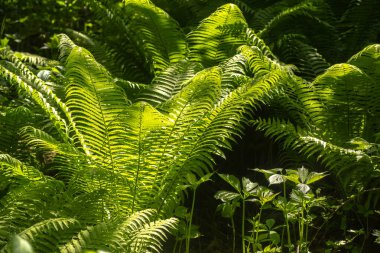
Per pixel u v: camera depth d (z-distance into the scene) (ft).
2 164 10.46
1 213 8.98
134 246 8.18
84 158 10.69
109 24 18.12
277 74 10.73
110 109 10.30
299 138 12.41
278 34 17.08
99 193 9.77
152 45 16.17
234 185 10.50
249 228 13.62
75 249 7.00
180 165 10.94
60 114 12.51
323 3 17.51
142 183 10.92
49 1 23.43
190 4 18.79
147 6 15.46
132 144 10.41
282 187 14.42
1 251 6.98
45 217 8.73
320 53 17.35
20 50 22.43
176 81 13.76
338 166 12.75
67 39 14.80
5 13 23.22
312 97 13.35
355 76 12.63
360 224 13.00
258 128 12.72
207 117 10.50
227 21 14.75
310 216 11.11
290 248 10.55
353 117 13.50
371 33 17.35
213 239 13.32
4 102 15.24
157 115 9.80
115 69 17.24
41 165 13.33
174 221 8.23
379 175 11.96
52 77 14.38
